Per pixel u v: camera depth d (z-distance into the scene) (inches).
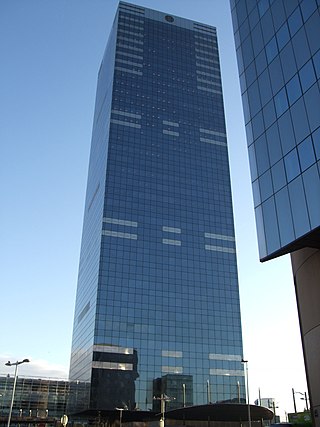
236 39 1664.6
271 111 1360.7
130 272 4891.7
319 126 1138.0
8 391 5708.7
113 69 6210.6
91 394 4229.8
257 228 1326.3
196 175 5797.2
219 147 6146.7
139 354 4522.6
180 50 6771.7
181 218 5428.2
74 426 5196.9
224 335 4931.1
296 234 1154.7
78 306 5718.5
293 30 1330.0
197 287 5083.7
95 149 6569.9
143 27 6722.4
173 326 4778.5
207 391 4576.8
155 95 6190.9
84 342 4869.6
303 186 1157.7
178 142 5940.0
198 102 6407.5
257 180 1363.2
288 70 1317.7
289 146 1245.1
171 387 4466.0
